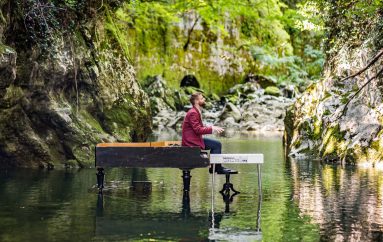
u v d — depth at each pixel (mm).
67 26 14023
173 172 12734
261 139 22141
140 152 9961
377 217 8227
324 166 13820
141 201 9406
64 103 13820
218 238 7184
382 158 13641
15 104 12664
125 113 15930
